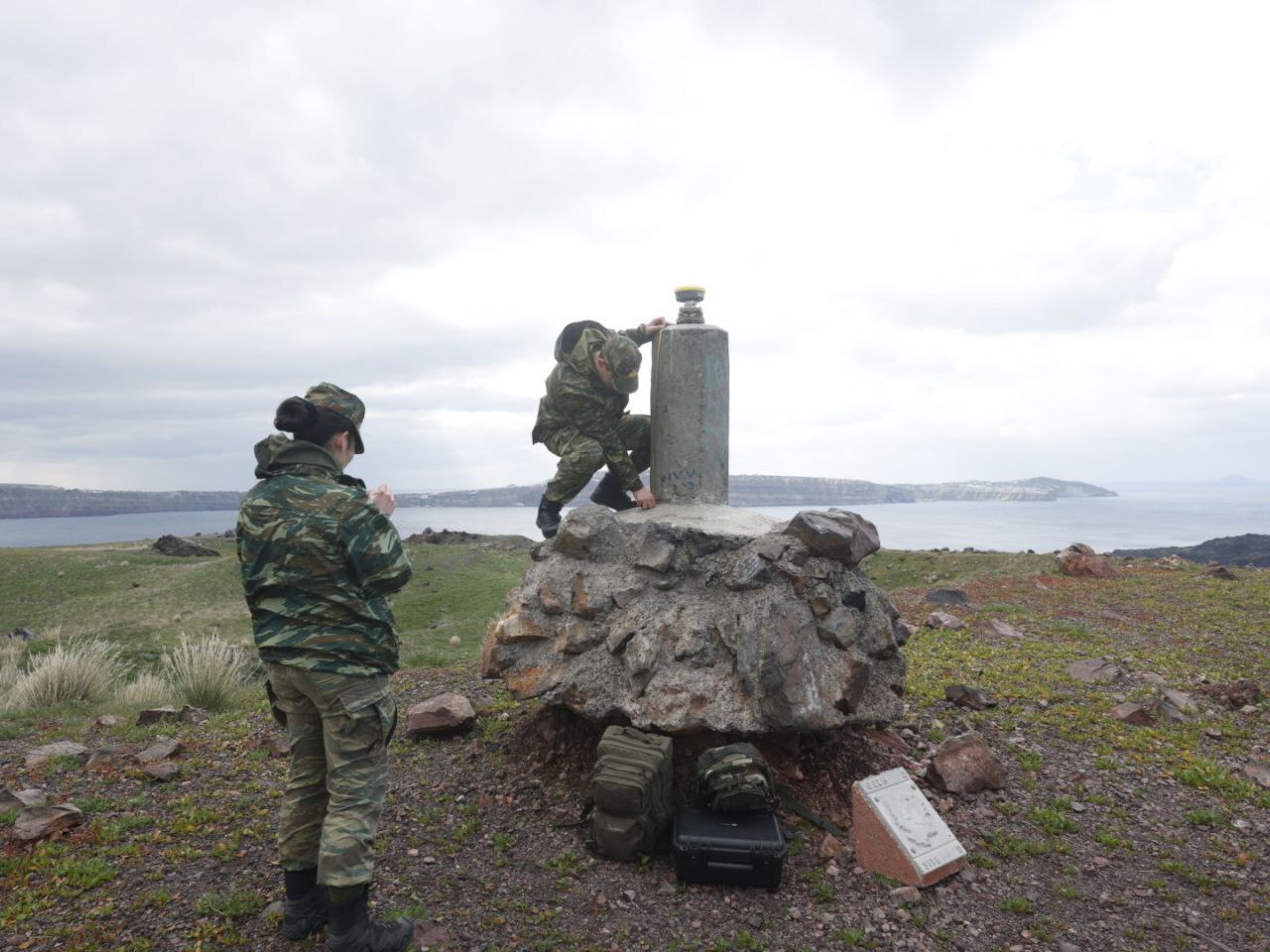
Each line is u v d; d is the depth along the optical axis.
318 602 2.78
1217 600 11.03
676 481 5.56
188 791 4.51
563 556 5.11
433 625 21.47
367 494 2.92
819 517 4.89
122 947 2.97
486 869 3.73
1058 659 7.84
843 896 3.64
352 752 2.79
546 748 5.06
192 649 8.62
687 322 5.64
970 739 4.98
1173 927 3.48
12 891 3.33
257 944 3.02
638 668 4.46
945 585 13.59
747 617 4.58
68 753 5.24
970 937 3.38
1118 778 5.02
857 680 4.45
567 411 5.36
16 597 27.47
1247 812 4.56
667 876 3.73
